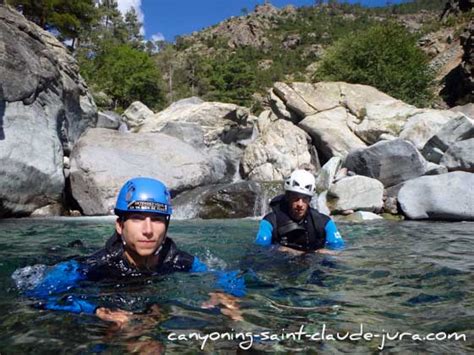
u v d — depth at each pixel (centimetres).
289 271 403
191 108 1866
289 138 1547
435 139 1204
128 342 220
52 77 1105
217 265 425
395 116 1512
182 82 6488
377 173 1107
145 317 255
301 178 523
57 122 1138
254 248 523
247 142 1864
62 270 329
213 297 295
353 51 2409
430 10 17400
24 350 210
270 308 281
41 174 995
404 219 963
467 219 901
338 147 1503
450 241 613
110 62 4647
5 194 927
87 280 322
